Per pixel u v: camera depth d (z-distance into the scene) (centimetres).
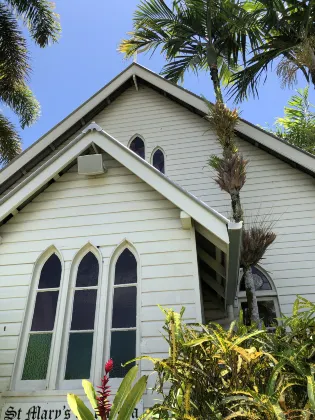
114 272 616
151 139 1132
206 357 365
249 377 336
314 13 1079
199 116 1138
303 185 983
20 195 664
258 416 291
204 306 849
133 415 490
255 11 1056
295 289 870
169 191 622
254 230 729
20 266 636
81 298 602
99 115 1202
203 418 328
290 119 1634
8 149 1867
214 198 1003
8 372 549
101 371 536
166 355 532
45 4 1805
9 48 1817
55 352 557
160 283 584
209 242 641
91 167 673
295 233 927
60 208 676
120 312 582
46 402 522
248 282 689
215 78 988
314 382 292
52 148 1116
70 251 638
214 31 1135
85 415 322
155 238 621
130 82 1234
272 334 392
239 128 1035
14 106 1928
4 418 514
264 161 1027
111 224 649
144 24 1219
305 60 1009
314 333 361
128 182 680
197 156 1076
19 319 591
